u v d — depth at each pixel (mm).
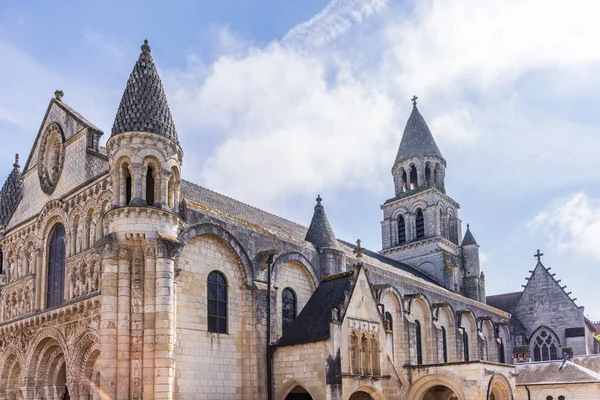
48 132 45438
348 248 62531
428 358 57531
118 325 32438
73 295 38781
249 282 39656
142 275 33406
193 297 36125
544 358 85812
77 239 39844
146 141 34844
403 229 84500
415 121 87375
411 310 56719
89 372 36250
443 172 85500
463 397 43281
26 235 45562
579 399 58969
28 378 40438
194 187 45562
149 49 37625
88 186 39625
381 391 39438
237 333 38625
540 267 89500
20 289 44625
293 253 43875
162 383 31578
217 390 36438
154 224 33844
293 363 37875
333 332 37000
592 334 91875
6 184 51188
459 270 81750
